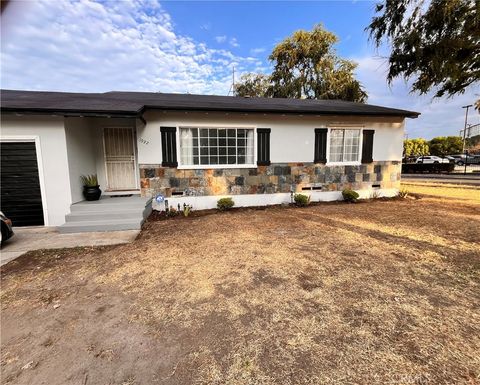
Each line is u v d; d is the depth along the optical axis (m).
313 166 8.48
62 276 3.47
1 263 3.94
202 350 2.06
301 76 20.30
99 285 3.20
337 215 6.88
